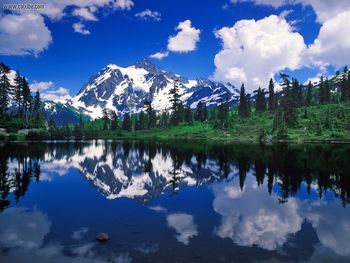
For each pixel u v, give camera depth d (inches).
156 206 964.0
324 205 978.7
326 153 2476.6
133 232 717.3
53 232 719.1
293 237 698.2
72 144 4106.8
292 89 6530.5
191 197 1088.8
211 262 562.3
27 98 5812.0
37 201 1024.9
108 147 3587.6
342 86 6648.6
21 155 2395.4
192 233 711.7
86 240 664.4
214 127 6122.1
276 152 2615.7
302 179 1403.8
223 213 885.8
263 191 1181.1
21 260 573.0
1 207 948.0
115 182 1396.4
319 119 5236.2
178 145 3831.2
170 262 559.8
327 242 668.1
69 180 1433.3
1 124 4650.6
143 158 2381.9
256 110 7071.9
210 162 2048.5
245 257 586.6
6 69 5251.0
